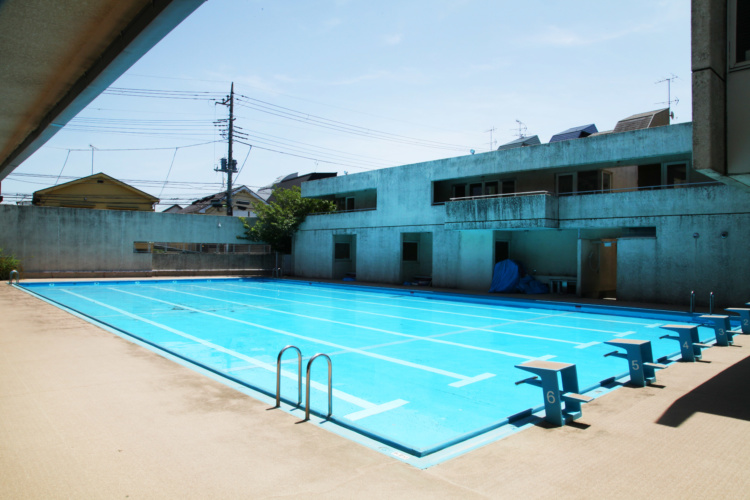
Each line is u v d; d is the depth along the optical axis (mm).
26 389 6098
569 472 3951
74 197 34094
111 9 5191
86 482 3658
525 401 6539
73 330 10430
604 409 5699
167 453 4203
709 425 5125
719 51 5867
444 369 8344
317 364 8625
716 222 14992
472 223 20062
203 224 30125
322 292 22172
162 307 16203
